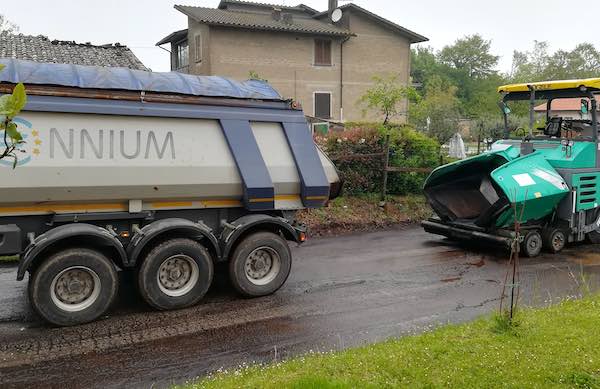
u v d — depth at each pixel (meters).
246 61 30.22
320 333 6.00
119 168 6.54
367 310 6.82
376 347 5.14
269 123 7.73
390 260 9.55
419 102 17.58
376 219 13.12
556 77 59.69
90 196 6.46
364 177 14.08
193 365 5.17
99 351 5.51
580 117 10.57
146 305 6.96
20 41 20.11
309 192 7.74
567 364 4.45
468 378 4.26
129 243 6.73
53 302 6.11
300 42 31.50
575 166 9.91
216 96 7.32
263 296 7.39
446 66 81.62
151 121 6.80
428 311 6.77
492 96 53.88
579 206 10.00
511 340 5.07
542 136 10.73
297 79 31.61
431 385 4.17
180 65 35.69
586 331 5.26
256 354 5.43
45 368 5.10
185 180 6.95
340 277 8.40
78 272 6.27
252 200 7.28
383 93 17.06
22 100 2.49
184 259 6.87
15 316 6.53
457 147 18.27
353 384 4.19
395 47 34.28
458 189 11.09
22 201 6.14
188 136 7.04
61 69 6.66
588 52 62.22
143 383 4.79
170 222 6.73
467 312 6.73
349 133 14.02
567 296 7.29
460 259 9.66
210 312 6.74
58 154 6.22
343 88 32.94
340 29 32.50
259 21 30.92
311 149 7.93
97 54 19.64
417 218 13.62
